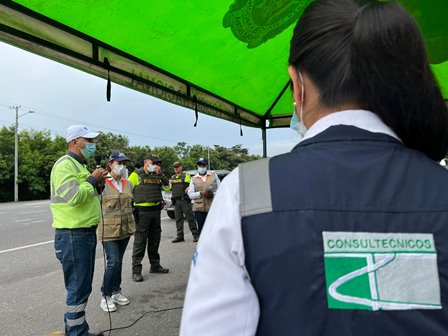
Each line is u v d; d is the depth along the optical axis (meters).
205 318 0.58
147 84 2.83
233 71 3.33
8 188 30.75
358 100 0.66
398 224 0.57
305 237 0.57
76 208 2.73
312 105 0.71
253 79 3.61
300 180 0.61
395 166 0.62
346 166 0.61
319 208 0.58
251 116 4.74
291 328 0.54
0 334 3.26
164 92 3.03
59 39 2.12
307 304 0.54
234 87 3.72
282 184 0.61
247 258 0.59
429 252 0.56
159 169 4.96
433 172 0.63
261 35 2.73
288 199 0.59
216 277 0.59
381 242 0.56
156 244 5.04
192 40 2.60
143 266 5.45
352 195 0.59
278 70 3.58
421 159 0.65
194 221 7.40
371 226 0.57
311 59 0.69
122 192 3.83
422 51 0.66
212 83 3.48
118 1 1.99
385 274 0.55
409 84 0.64
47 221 11.87
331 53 0.66
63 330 3.34
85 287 2.79
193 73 3.15
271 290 0.56
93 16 2.09
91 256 2.84
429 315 0.53
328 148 0.64
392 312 0.53
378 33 0.63
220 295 0.58
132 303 3.90
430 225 0.57
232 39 2.72
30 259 6.09
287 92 4.32
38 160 32.81
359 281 0.55
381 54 0.63
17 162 29.81
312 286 0.55
